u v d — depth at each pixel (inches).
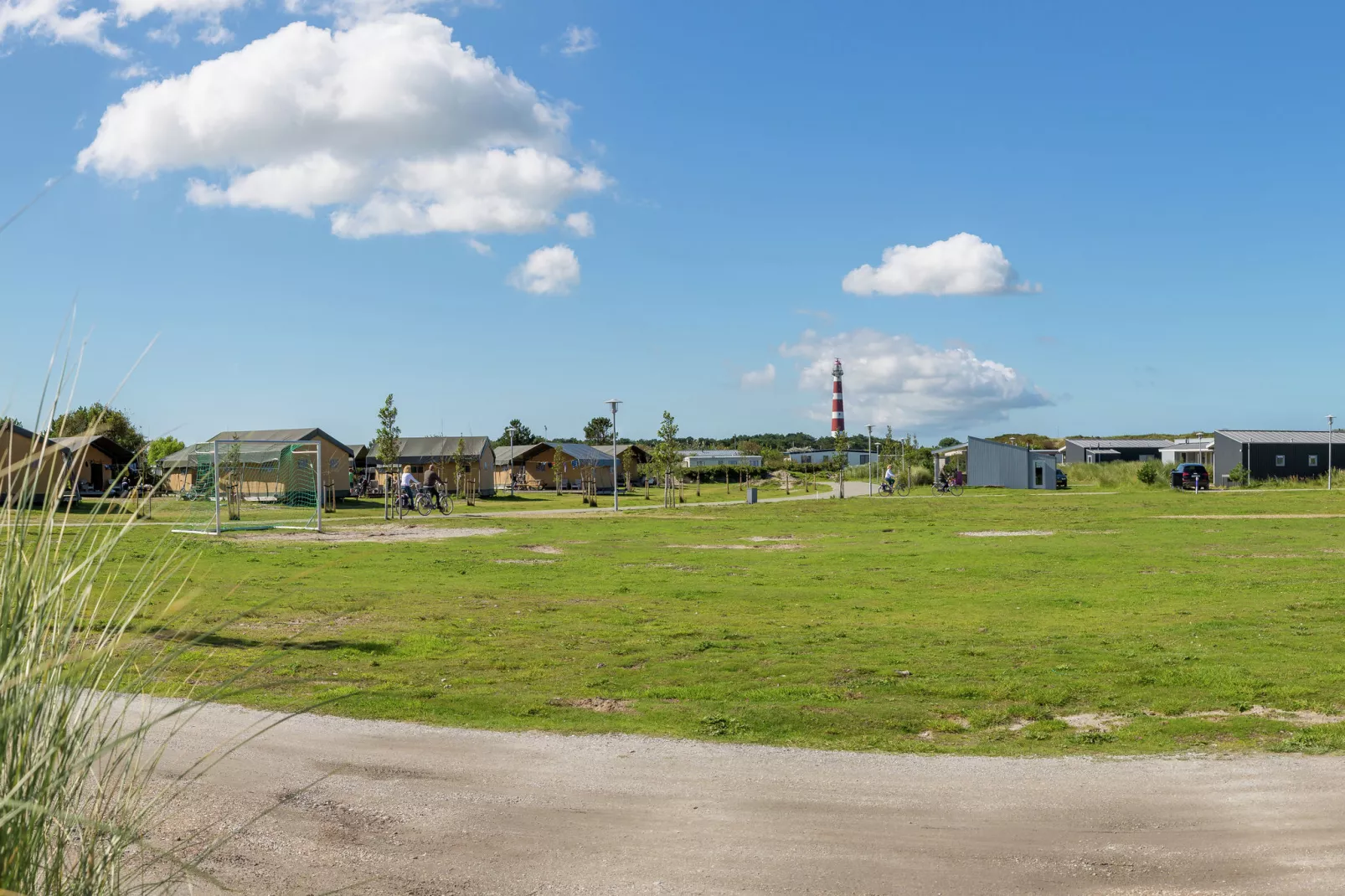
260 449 1845.5
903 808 244.5
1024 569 791.7
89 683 107.7
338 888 193.5
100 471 1290.6
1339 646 454.9
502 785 260.4
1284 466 2785.4
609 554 936.3
